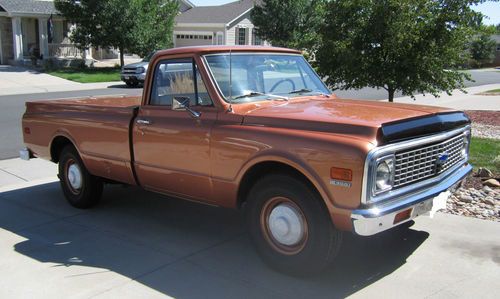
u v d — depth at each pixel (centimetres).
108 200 652
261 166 424
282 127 414
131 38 2778
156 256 470
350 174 362
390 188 378
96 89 2219
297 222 406
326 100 509
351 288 398
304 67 559
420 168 409
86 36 2839
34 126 665
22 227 555
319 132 392
